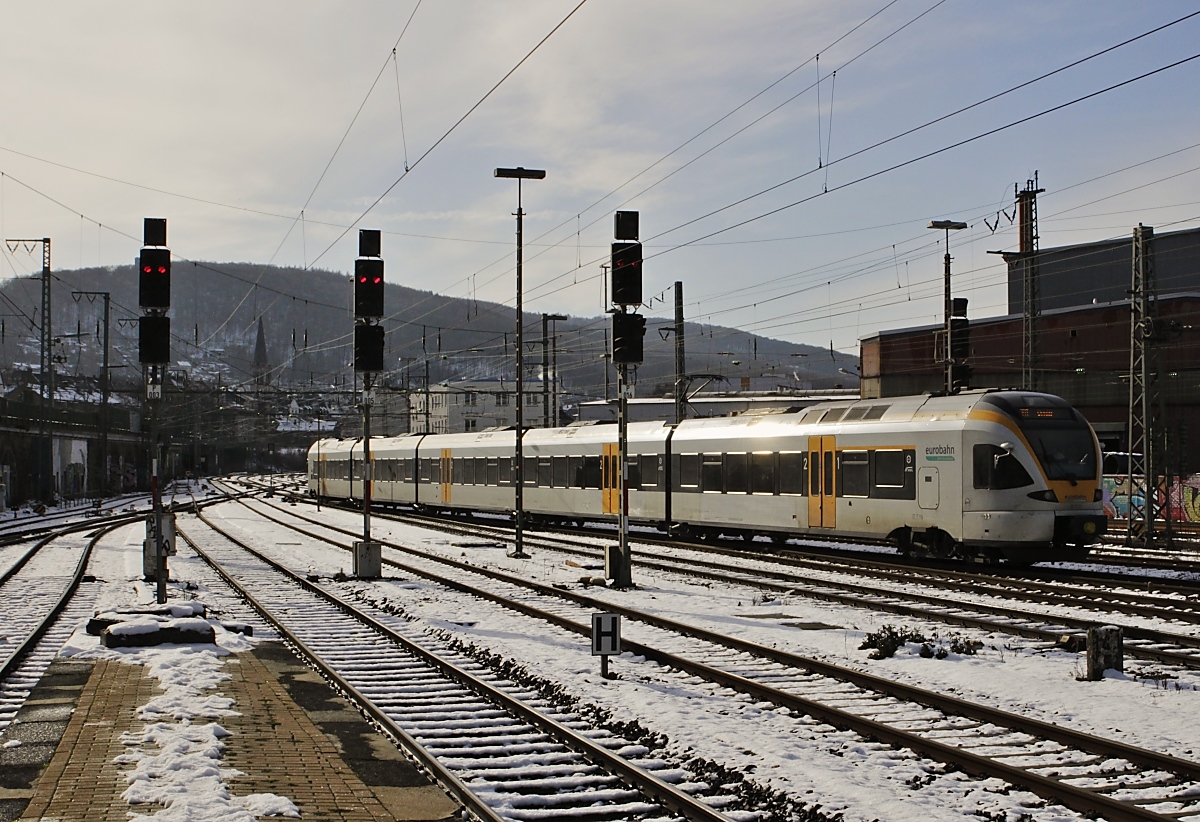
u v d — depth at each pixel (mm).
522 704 10805
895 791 8203
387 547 32875
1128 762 8812
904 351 60031
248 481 115438
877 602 17766
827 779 8383
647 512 33406
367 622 17125
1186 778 8383
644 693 11484
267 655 13742
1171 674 12242
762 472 28703
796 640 14953
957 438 23031
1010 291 59812
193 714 9875
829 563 24672
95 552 32719
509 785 8289
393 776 8422
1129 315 50188
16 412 67188
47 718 9672
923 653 13578
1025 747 9406
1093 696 11211
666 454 32625
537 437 40750
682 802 7738
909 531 24500
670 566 24547
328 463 66562
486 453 44531
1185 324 48812
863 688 11820
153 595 20859
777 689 11164
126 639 13391
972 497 22672
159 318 19422
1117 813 7465
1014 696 11273
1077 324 52188
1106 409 51031
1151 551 28484
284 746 9023
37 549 32719
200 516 52375
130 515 55875
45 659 13859
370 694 11836
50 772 7898
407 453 52594
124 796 7320
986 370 56812
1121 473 43406
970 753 8758
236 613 18453
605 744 9570
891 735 9500
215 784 7652
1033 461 22172
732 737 9719
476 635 15742
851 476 25734
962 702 10516
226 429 102250
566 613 18000
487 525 42906
